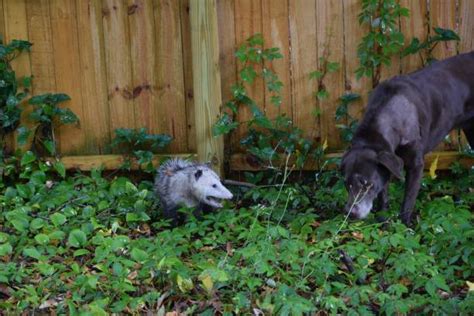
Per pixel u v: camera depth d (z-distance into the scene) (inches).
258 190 246.5
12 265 184.9
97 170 261.4
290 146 261.1
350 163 206.2
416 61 261.1
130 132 265.3
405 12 255.6
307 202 240.5
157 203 242.7
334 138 266.1
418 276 173.9
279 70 263.7
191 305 173.2
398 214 220.4
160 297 173.3
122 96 268.5
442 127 231.0
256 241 194.7
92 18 264.5
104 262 188.2
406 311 159.2
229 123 256.4
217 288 174.1
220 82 258.7
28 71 266.4
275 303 163.2
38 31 265.0
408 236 193.9
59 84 267.9
